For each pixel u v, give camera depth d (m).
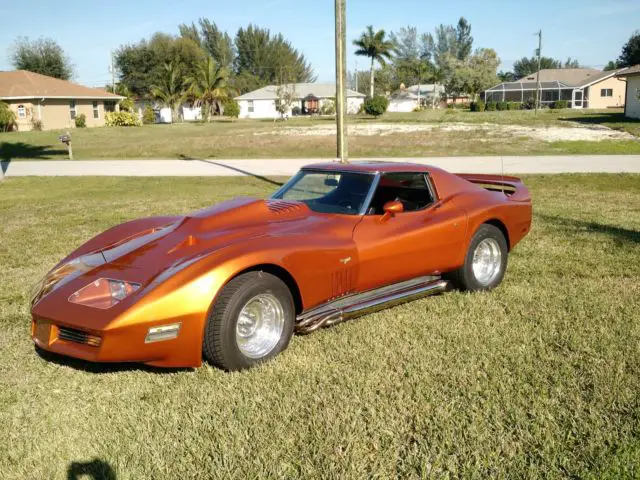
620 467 2.72
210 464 2.81
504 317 4.81
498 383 3.58
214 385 3.64
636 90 38.88
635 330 4.46
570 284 5.74
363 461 2.82
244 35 125.69
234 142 30.52
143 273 3.77
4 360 4.11
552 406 3.30
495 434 3.03
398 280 4.88
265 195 13.14
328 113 78.62
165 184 15.75
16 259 7.13
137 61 81.94
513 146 24.59
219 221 4.39
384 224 4.70
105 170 20.08
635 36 85.25
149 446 2.98
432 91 104.25
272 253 3.86
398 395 3.44
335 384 3.64
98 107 57.62
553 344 4.23
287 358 4.02
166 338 3.51
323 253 4.15
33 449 2.99
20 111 49.28
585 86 76.06
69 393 3.61
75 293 3.73
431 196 5.25
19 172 19.89
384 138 29.64
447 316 4.85
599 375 3.67
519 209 5.84
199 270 3.62
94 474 2.77
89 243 4.67
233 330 3.70
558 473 2.71
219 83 68.50
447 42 130.50
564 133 29.50
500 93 85.44
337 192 4.95
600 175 15.46
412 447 2.95
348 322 4.72
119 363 4.05
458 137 28.94
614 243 7.57
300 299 4.13
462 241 5.23
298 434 3.06
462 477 2.69
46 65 72.31
